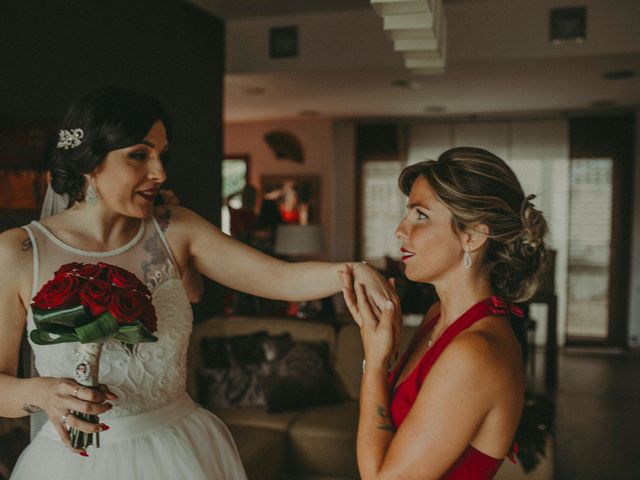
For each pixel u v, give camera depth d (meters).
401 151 8.48
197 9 4.64
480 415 1.07
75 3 3.15
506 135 8.16
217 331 4.12
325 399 3.68
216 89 4.96
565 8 4.67
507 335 1.14
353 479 3.27
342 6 4.98
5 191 2.59
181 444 1.44
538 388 5.84
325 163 8.63
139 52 3.79
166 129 1.42
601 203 7.88
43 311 1.13
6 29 2.68
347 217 8.66
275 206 7.12
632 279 7.80
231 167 8.95
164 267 1.49
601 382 6.14
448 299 1.25
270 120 8.73
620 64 5.09
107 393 1.20
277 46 5.30
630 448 4.18
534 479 2.86
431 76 5.66
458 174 1.17
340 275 1.34
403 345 3.79
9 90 2.69
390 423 1.19
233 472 1.57
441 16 2.46
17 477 1.41
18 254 1.34
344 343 3.97
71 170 1.36
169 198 1.70
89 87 3.28
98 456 1.36
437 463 1.08
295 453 3.34
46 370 1.36
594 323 7.94
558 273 8.02
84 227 1.43
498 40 4.82
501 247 1.19
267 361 3.78
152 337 1.19
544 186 8.05
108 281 1.20
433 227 1.20
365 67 5.15
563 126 7.96
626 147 7.76
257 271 1.56
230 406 3.65
